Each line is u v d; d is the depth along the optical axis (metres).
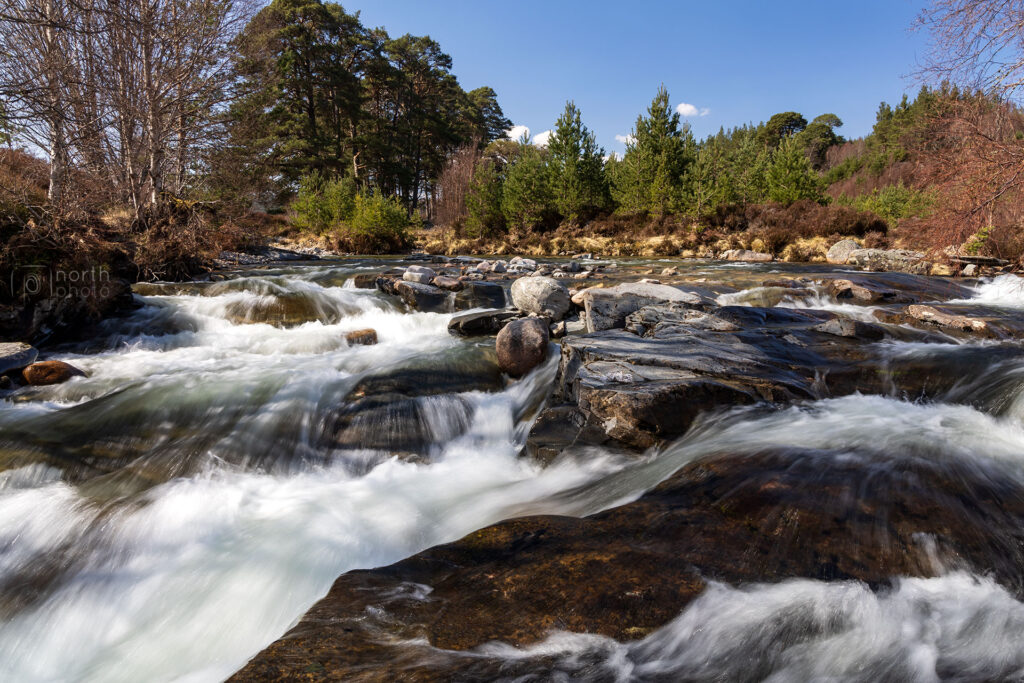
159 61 14.91
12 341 6.98
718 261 20.48
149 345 7.80
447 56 54.19
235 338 8.04
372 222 25.69
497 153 60.12
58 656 2.78
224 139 19.47
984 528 2.68
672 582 2.34
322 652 1.97
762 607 2.18
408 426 5.29
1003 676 1.84
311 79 41.34
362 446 5.01
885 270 16.06
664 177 29.30
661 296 7.62
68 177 11.30
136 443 4.87
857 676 1.86
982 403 4.58
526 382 6.32
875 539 2.59
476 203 32.59
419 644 2.04
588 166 31.41
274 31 19.64
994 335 6.53
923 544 2.55
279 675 1.82
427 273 10.93
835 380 5.19
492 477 4.45
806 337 6.34
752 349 5.78
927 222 7.00
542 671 1.86
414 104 53.94
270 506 3.97
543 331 6.57
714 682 1.84
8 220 7.46
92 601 3.07
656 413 4.39
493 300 9.68
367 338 7.94
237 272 13.53
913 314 7.43
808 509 2.83
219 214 15.69
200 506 3.94
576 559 2.55
